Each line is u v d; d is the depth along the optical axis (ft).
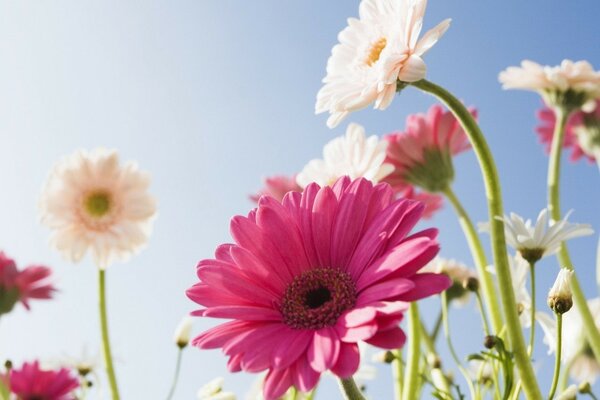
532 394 1.47
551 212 2.12
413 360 1.78
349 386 1.25
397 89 1.68
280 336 1.25
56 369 2.71
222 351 1.23
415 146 2.34
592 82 2.24
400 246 1.26
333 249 1.36
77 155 2.87
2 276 3.03
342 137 2.07
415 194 2.51
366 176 1.96
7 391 2.20
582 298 1.88
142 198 2.87
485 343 1.50
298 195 1.43
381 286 1.21
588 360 2.01
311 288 1.33
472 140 1.62
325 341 1.20
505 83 2.35
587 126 2.64
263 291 1.33
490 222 1.57
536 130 2.95
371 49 1.78
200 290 1.32
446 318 1.85
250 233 1.36
